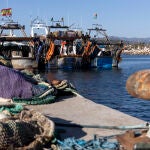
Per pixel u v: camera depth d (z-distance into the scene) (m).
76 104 11.35
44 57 55.66
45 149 6.68
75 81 44.62
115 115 9.53
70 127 8.29
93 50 61.66
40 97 11.43
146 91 4.90
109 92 34.59
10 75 11.77
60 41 60.62
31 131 6.90
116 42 66.12
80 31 60.25
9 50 55.31
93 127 8.18
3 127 6.45
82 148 6.35
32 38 54.00
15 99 11.14
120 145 5.98
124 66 79.69
